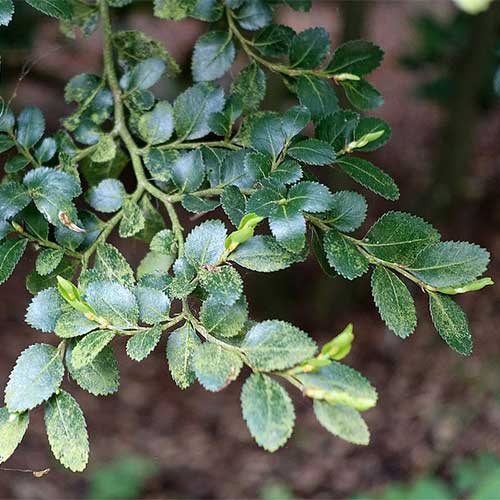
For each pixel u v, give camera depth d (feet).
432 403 4.05
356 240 1.10
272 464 3.96
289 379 0.98
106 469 3.78
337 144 1.19
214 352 1.00
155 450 4.00
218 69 1.31
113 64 1.33
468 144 4.36
